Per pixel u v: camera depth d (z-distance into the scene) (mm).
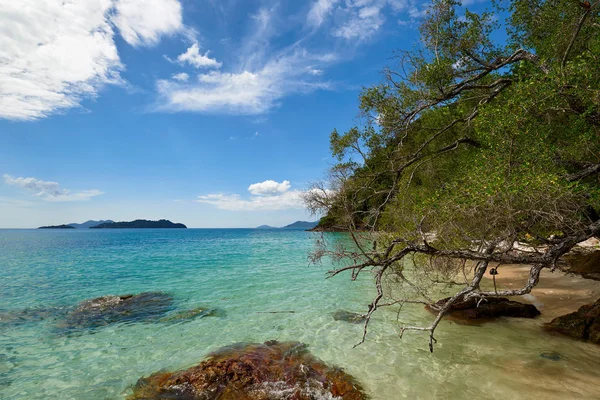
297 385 5832
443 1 10820
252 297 13094
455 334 8398
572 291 11719
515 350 7203
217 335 8867
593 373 6035
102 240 66250
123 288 15445
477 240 6195
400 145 12758
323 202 8852
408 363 6887
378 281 6844
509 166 5805
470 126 11523
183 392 5691
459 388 5777
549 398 5262
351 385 5926
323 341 8250
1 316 10797
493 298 10422
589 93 6141
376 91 11844
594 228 5258
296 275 18266
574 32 8547
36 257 30281
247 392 5621
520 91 6691
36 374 6734
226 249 38344
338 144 12664
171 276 18641
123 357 7520
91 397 5836
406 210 9117
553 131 7891
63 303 12664
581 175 6379
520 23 11234
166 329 9406
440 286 13500
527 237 6004
